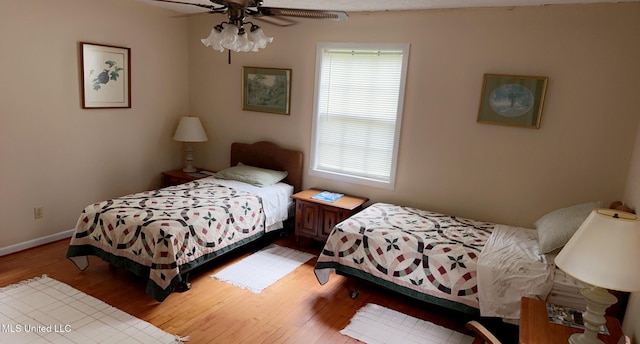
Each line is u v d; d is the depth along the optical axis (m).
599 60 2.97
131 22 4.19
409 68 3.67
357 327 2.71
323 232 3.90
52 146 3.70
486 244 2.87
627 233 1.45
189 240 2.98
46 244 3.77
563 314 1.95
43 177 3.68
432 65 3.57
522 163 3.33
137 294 2.97
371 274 3.00
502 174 3.43
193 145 5.14
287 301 3.00
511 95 3.27
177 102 4.89
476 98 3.43
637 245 1.43
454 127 3.56
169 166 4.95
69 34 3.67
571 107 3.10
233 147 4.73
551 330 1.79
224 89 4.75
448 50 3.48
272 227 3.95
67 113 3.77
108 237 3.04
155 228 2.84
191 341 2.46
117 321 2.61
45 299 2.82
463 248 2.79
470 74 3.42
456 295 2.67
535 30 3.14
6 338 2.37
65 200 3.89
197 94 4.97
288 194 4.20
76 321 2.58
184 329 2.58
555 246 2.65
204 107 4.95
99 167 4.14
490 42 3.31
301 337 2.57
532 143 3.27
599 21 2.93
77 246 3.15
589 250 1.49
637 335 1.91
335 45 3.98
